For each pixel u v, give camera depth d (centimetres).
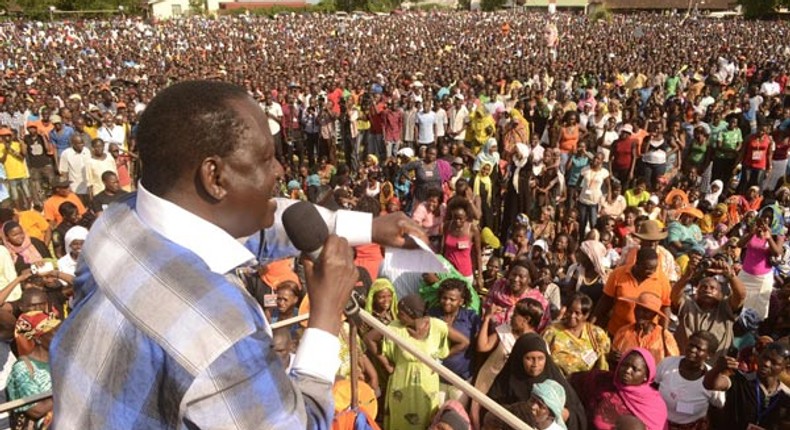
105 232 117
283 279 556
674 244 828
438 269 165
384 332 209
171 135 111
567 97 1712
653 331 542
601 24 5816
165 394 101
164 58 3198
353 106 1498
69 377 108
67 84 2064
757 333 619
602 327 608
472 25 5966
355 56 3275
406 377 468
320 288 125
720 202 1088
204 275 108
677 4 8450
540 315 507
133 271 108
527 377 451
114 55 3266
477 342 520
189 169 112
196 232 113
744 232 859
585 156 1048
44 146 1188
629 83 2059
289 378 111
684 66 2406
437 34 4975
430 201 845
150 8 8050
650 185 1170
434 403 467
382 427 505
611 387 464
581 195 983
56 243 767
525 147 1038
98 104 1638
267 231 161
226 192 114
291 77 2181
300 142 1504
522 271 578
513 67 2369
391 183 1106
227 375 100
